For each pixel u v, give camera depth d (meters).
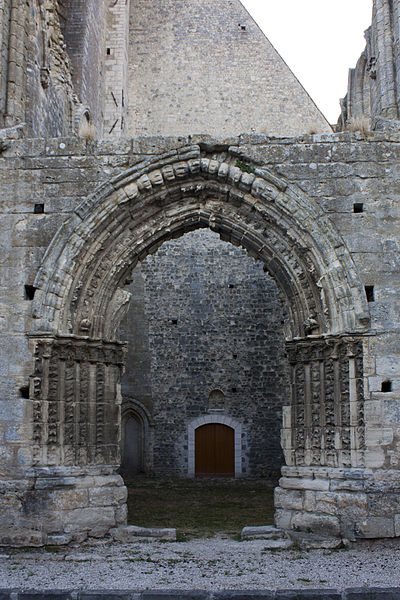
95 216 11.15
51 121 15.67
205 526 12.41
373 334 10.53
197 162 11.37
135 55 28.78
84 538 10.25
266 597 6.85
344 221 11.04
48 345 10.71
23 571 8.62
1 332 10.86
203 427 24.19
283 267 11.42
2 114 12.43
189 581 7.96
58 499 10.20
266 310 24.70
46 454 10.42
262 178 11.30
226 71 28.62
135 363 24.53
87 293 11.30
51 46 16.47
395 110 15.42
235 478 23.41
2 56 12.56
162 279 25.11
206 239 25.42
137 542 10.41
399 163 11.20
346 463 10.31
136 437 24.39
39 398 10.55
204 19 29.27
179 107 28.20
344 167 11.22
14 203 11.35
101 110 25.17
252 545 9.91
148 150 11.45
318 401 10.86
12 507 10.16
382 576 8.11
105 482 10.76
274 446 23.78
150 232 11.68
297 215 11.06
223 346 24.56
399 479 10.05
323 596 6.82
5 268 11.11
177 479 23.06
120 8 27.11
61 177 11.40
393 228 10.98
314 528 10.17
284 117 28.14
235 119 28.08
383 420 10.28
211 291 24.95
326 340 10.70
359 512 9.94
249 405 24.12
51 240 11.17
